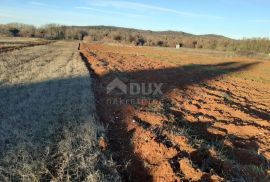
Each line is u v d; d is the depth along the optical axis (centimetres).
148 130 849
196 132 927
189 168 644
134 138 812
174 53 5225
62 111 969
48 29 10906
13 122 846
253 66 3538
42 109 978
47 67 1959
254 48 7925
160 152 718
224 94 1538
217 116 1109
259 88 1969
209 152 747
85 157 667
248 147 834
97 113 1029
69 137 741
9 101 1059
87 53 3706
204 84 1870
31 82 1410
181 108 1187
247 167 692
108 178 608
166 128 888
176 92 1472
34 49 3644
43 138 745
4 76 1506
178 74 2197
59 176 589
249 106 1371
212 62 3725
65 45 5541
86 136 756
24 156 638
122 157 724
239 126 997
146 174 655
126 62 2841
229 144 827
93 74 1905
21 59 2325
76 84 1396
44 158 647
